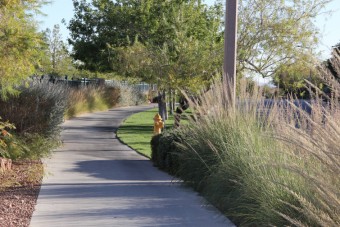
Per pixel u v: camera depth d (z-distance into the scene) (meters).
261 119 10.54
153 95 62.28
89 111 41.69
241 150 9.34
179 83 18.72
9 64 11.02
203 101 12.03
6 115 16.12
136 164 16.22
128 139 24.22
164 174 13.96
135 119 37.31
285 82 17.88
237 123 10.60
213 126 11.13
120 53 20.92
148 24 26.08
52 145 17.19
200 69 18.59
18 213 9.02
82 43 28.86
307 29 19.20
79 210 9.30
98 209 9.39
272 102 10.32
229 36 12.30
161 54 19.70
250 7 19.19
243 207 8.23
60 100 18.97
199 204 9.79
